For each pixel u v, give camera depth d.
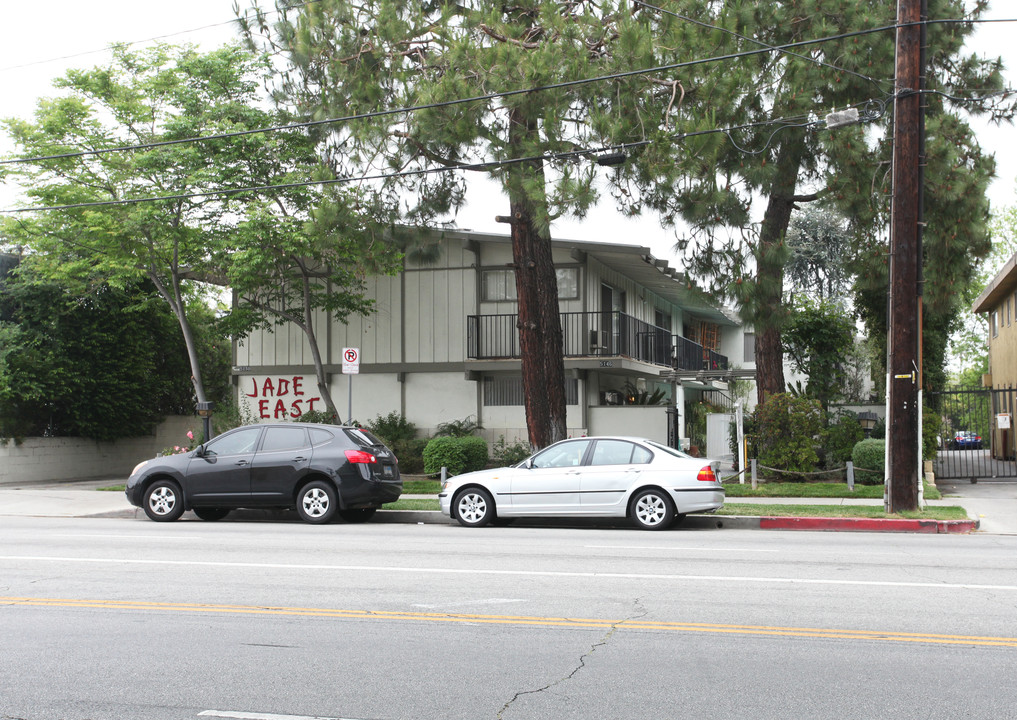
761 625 7.40
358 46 18.38
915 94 15.23
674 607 8.09
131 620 7.79
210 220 23.62
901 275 15.43
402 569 10.25
